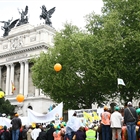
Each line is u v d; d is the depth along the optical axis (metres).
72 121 28.23
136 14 58.34
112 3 65.62
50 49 77.62
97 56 61.12
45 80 71.88
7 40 138.62
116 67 57.53
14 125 32.38
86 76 64.44
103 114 27.38
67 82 66.06
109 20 59.34
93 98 69.62
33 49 125.31
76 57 65.81
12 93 129.00
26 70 126.69
